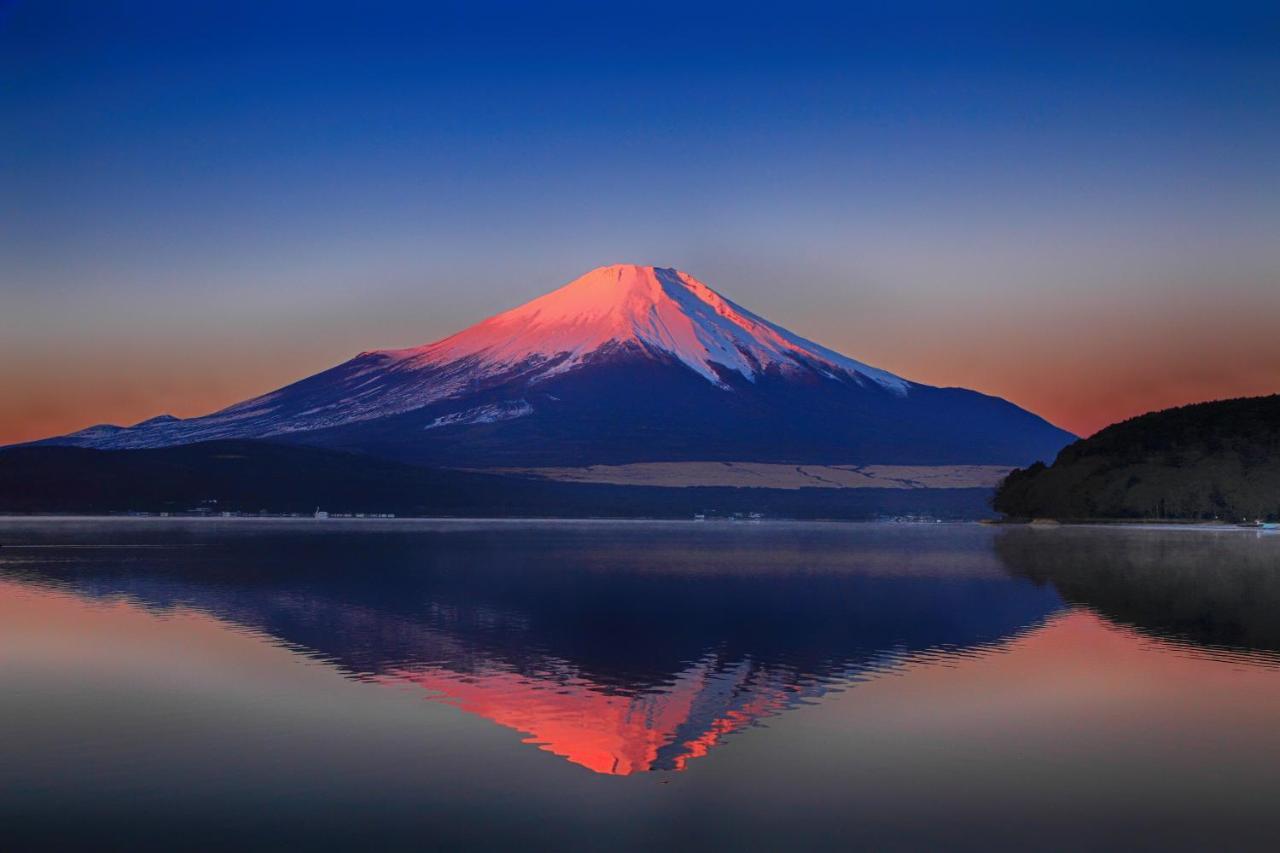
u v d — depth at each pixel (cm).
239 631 3759
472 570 6456
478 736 2294
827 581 5784
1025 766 2080
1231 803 1872
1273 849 1681
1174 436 15588
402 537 10769
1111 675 2947
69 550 8194
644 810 1842
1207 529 12812
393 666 3091
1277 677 2905
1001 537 11319
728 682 2875
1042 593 5069
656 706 2580
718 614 4294
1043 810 1839
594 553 8262
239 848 1672
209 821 1780
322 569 6431
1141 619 4094
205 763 2088
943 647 3441
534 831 1744
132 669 3022
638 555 8038
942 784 1975
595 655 3300
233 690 2747
